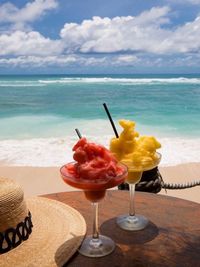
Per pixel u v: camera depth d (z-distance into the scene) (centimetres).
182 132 379
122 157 58
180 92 1012
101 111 591
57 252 52
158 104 704
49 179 206
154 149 59
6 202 52
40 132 378
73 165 53
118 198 75
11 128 410
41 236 56
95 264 51
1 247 51
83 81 1587
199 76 2681
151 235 59
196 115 529
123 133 59
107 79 1800
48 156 254
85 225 60
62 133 370
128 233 60
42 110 606
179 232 60
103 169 49
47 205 66
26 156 254
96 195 52
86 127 409
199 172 217
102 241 57
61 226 59
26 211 56
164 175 212
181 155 256
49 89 1120
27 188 193
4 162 238
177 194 183
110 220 65
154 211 69
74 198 75
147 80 1683
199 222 64
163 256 54
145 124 444
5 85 1316
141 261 52
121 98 837
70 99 817
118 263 52
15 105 691
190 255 54
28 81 1620
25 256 51
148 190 95
